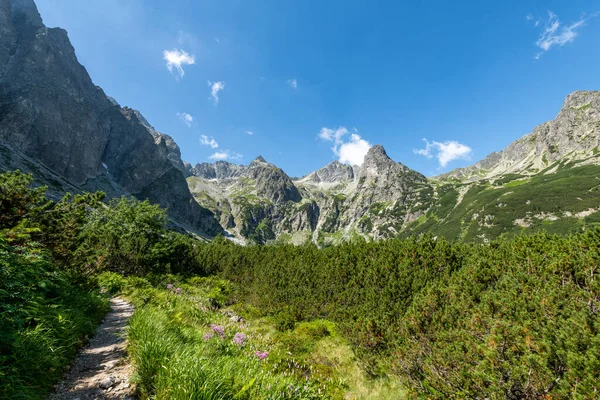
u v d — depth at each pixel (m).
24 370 4.63
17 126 159.88
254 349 9.60
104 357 6.84
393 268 18.75
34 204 10.99
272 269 30.73
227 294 28.06
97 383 5.40
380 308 15.93
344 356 13.59
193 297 20.14
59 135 184.75
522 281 9.50
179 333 8.10
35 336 5.32
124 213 35.94
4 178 9.75
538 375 6.18
